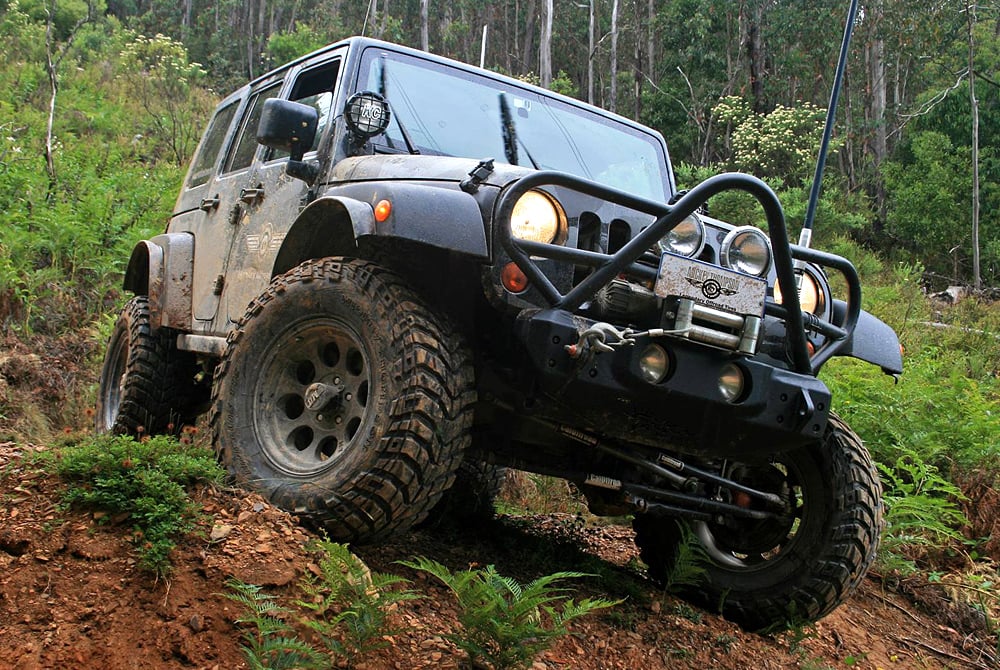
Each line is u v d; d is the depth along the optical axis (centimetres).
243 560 274
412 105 423
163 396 525
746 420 326
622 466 383
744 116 2231
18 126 1352
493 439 377
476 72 457
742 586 388
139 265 566
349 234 364
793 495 396
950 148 2612
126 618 250
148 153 1563
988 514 582
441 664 256
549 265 321
